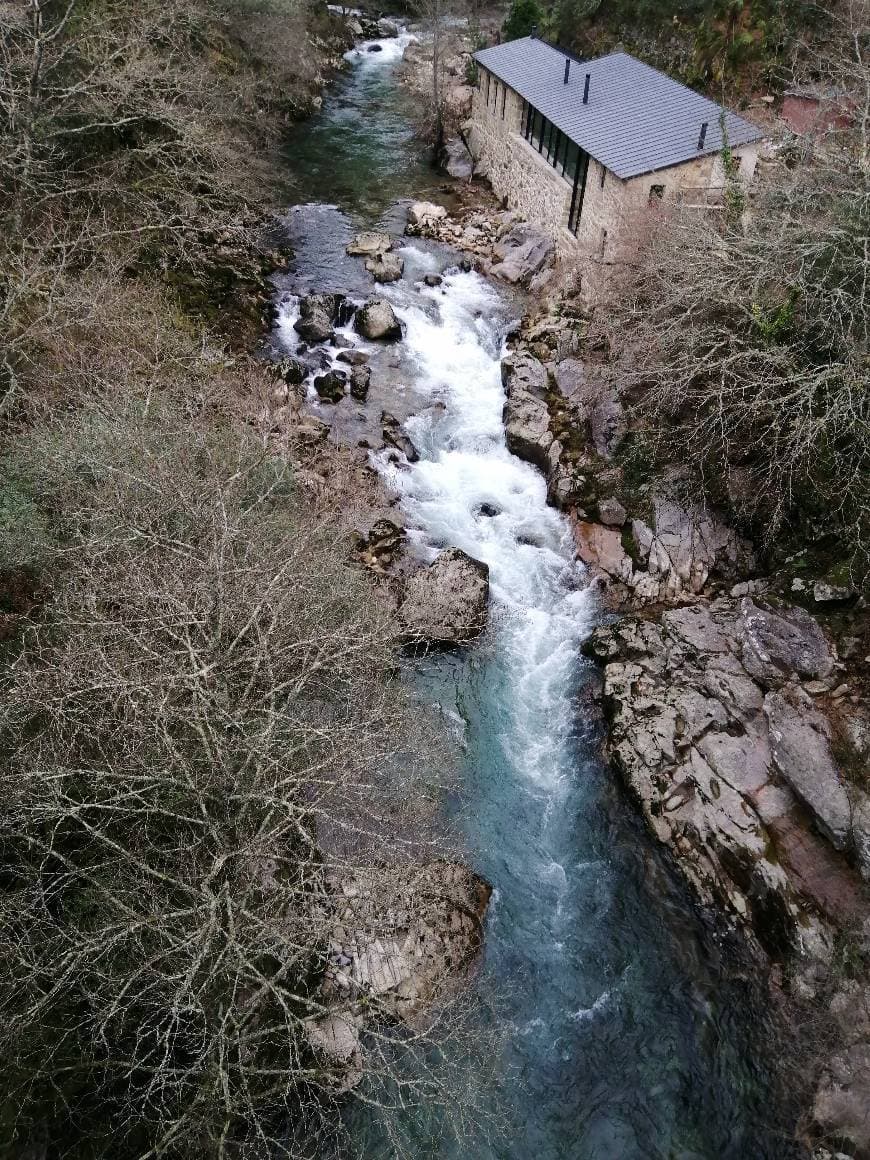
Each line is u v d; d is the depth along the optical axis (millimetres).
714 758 11695
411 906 9641
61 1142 7246
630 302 15930
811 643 12430
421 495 16672
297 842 9188
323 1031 8852
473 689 13445
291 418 17094
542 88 23531
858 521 12711
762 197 15375
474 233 25109
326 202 26438
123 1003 7633
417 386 19266
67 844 8273
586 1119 9000
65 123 17688
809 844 10703
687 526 14875
